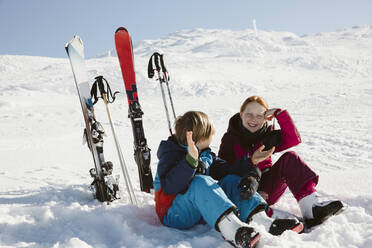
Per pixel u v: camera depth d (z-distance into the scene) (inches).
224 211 63.7
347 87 970.7
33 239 67.9
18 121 510.9
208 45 3235.7
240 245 60.1
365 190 102.4
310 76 1435.8
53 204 89.2
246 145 93.9
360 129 315.9
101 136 96.6
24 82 1283.2
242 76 1386.6
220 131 356.5
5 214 81.0
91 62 1747.0
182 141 76.5
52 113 589.9
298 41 3646.7
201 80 1221.1
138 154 108.9
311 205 75.9
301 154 215.0
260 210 70.6
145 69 1254.3
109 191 95.3
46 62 2444.6
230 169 80.5
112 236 69.4
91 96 100.1
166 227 74.7
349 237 65.9
